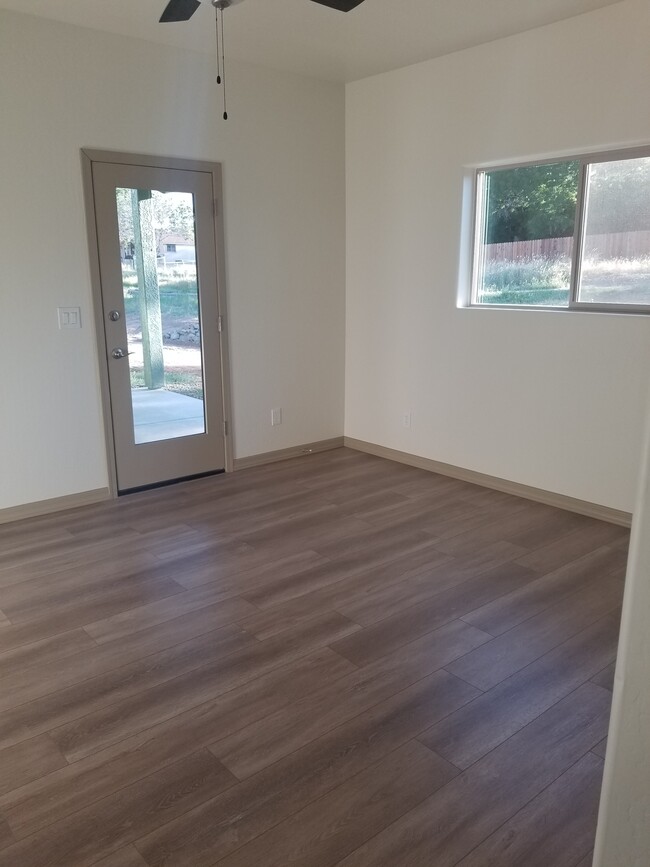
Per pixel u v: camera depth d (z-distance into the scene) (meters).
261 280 4.82
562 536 3.66
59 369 3.99
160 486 4.56
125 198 4.07
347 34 3.87
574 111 3.65
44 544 3.61
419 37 3.90
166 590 3.08
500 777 1.94
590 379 3.81
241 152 4.54
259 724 2.17
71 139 3.81
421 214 4.60
